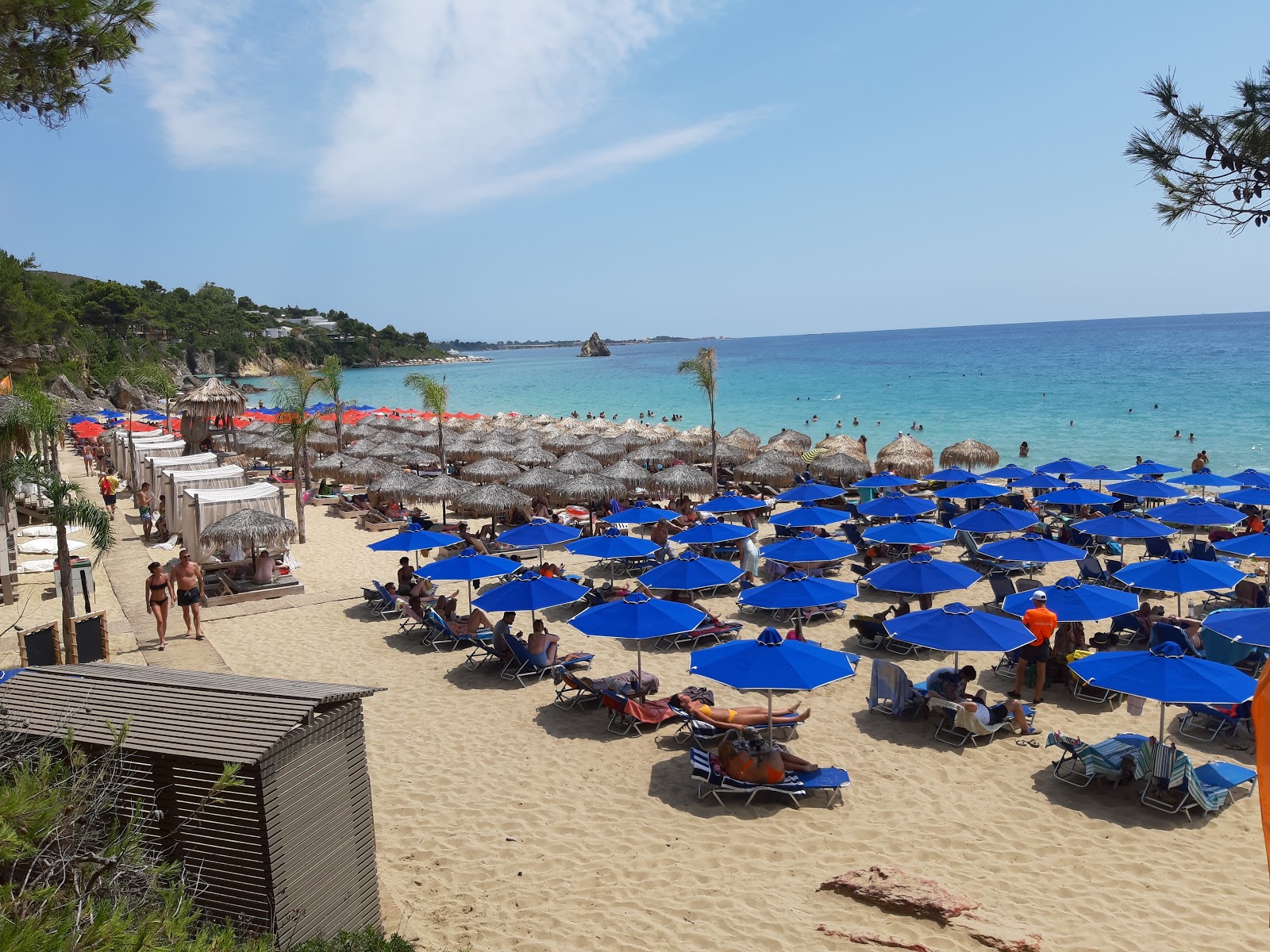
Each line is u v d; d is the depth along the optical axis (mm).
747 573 14461
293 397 20312
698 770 7395
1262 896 5840
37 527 19891
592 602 13953
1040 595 9555
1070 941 5309
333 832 4738
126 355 85375
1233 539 12445
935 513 20188
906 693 9047
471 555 12164
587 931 5504
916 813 7113
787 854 6488
